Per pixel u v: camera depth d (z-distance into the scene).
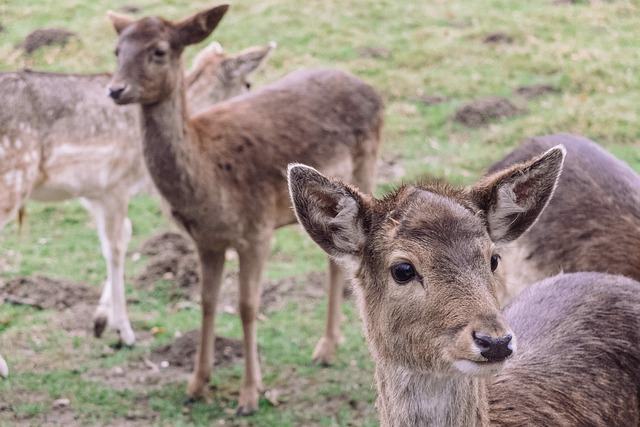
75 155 11.08
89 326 11.53
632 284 6.86
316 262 13.29
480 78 18.83
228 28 21.31
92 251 13.61
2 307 11.80
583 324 6.48
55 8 22.42
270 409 9.83
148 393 10.12
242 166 9.83
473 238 5.21
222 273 10.02
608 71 18.80
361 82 11.29
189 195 9.55
